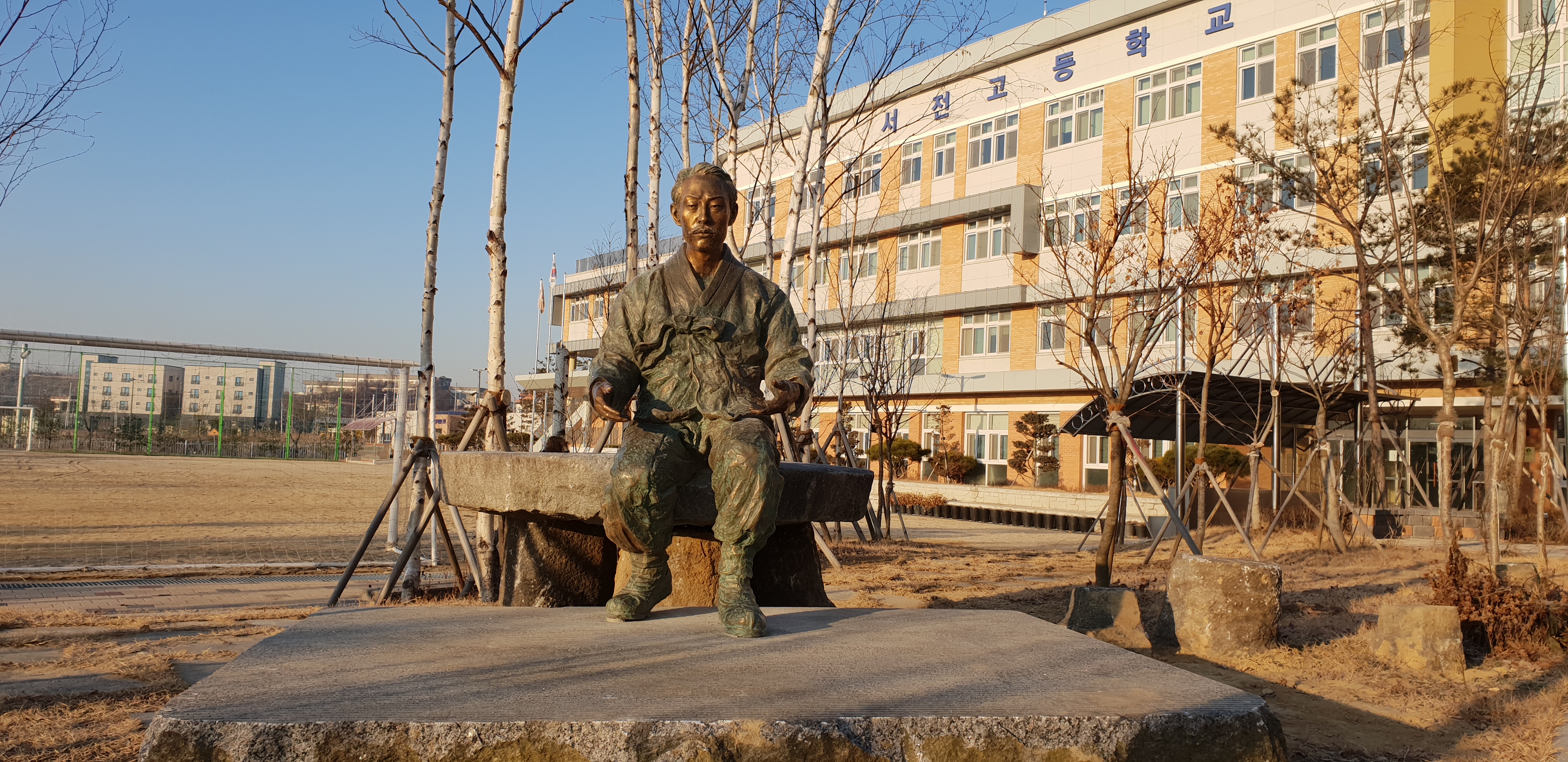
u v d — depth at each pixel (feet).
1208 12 91.66
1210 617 23.27
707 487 14.94
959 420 116.47
